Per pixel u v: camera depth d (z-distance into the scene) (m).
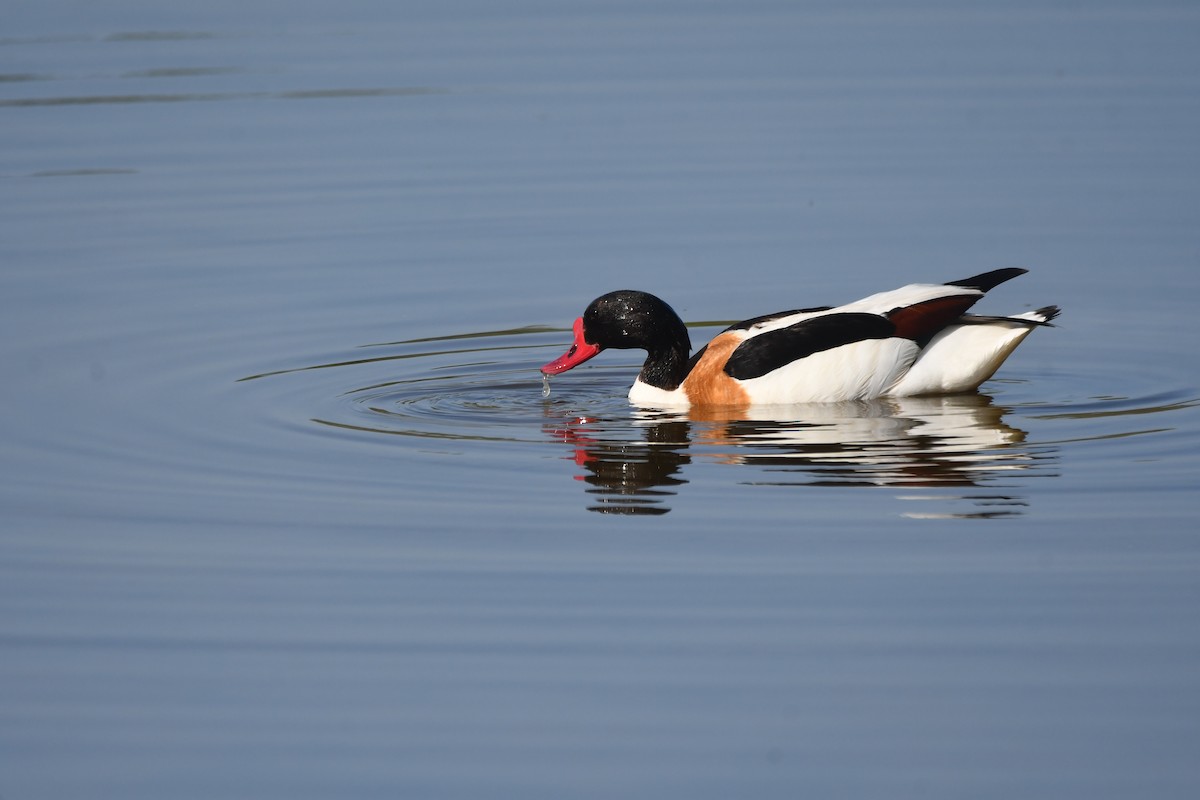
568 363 15.52
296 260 19.61
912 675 9.94
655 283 18.92
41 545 12.00
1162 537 11.66
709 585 11.15
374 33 30.70
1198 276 18.53
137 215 21.03
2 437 14.21
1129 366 15.95
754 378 14.91
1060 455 13.36
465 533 12.09
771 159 23.22
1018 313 17.66
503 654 10.30
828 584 11.11
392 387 15.79
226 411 14.95
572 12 32.00
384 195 21.95
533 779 9.02
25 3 33.62
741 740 9.33
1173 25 29.70
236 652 10.44
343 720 9.64
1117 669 9.95
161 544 12.00
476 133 24.41
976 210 20.92
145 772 9.18
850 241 20.02
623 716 9.59
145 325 17.41
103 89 26.75
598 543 11.87
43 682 10.12
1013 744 9.23
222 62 28.56
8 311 17.75
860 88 26.44
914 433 14.01
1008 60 27.80
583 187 22.17
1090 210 20.77
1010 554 11.48
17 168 22.89
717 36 29.92
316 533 12.14
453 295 18.59
